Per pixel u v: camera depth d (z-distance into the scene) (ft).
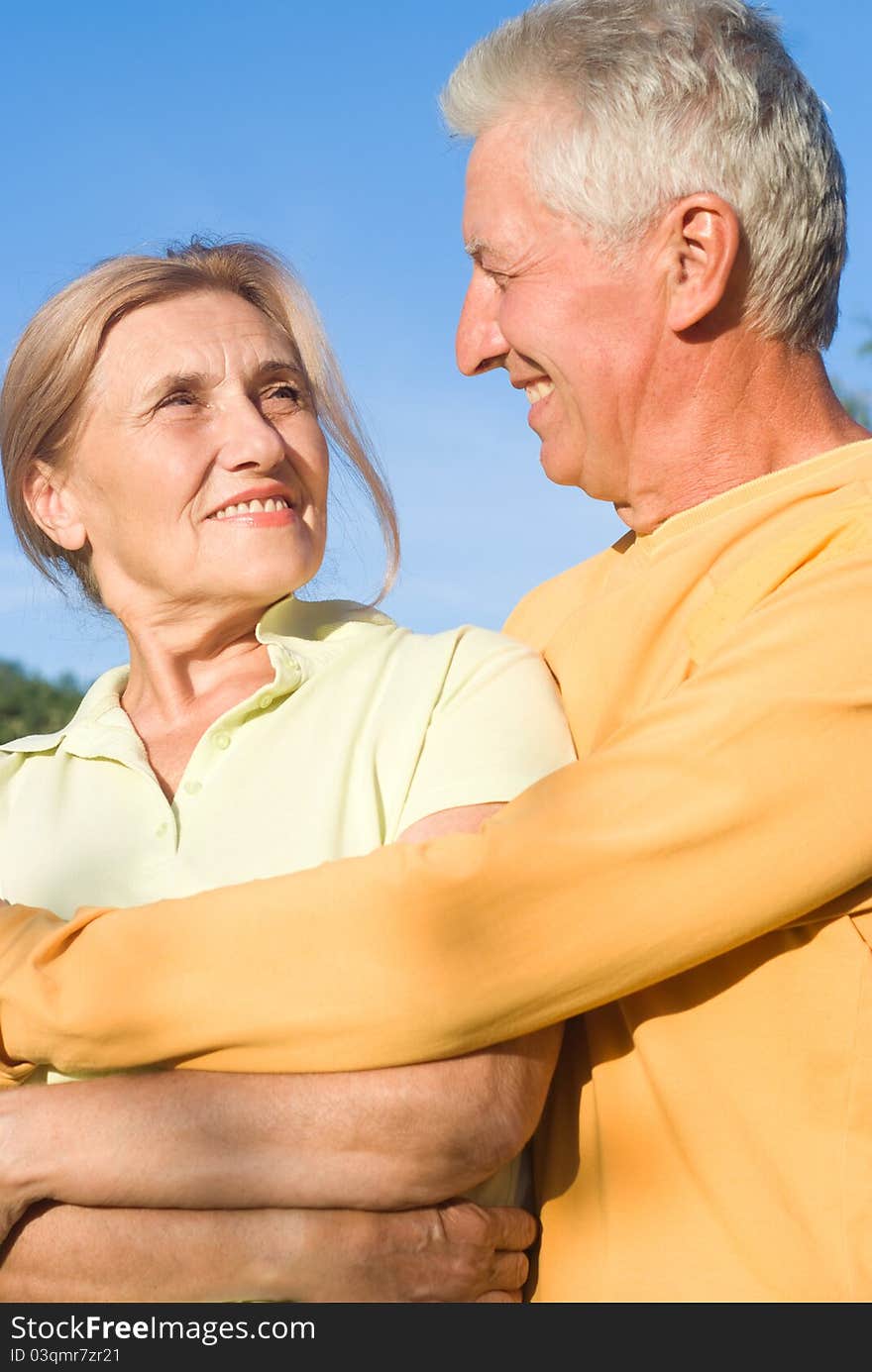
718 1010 5.99
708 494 7.13
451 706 6.79
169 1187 5.85
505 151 7.22
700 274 6.86
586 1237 6.21
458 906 5.59
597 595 7.43
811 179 6.95
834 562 5.95
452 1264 5.98
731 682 5.70
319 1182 5.81
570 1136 6.43
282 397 7.51
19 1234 5.99
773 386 7.06
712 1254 5.85
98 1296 5.90
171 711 7.51
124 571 7.59
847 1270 5.62
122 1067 5.97
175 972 5.81
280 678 7.04
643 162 6.84
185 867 6.70
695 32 6.95
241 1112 5.83
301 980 5.68
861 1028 5.79
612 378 7.08
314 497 7.50
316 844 6.57
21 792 7.43
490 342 7.58
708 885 5.56
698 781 5.59
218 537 7.22
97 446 7.48
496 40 7.39
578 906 5.57
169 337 7.36
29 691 25.75
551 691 6.92
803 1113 5.81
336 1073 5.83
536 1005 5.66
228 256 7.97
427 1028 5.63
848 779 5.59
